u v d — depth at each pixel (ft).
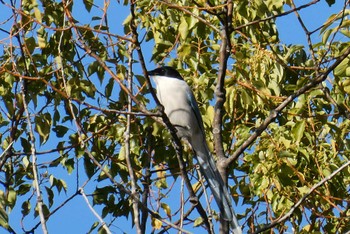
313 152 37.45
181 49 39.88
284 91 39.93
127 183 39.58
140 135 39.99
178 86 40.22
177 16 40.09
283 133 36.88
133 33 31.50
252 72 36.91
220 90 34.78
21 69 38.99
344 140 38.29
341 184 37.76
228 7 34.45
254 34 37.50
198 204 31.42
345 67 35.55
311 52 34.73
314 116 37.01
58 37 39.29
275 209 37.27
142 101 38.19
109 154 39.81
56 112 39.47
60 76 39.32
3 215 33.99
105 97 38.58
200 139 39.86
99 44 39.11
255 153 37.19
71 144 39.73
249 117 39.47
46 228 27.96
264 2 36.60
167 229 37.14
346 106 37.60
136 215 30.01
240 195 39.83
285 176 36.55
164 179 39.75
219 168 33.96
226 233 32.99
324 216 37.04
